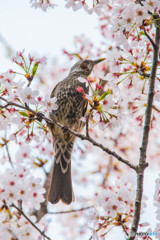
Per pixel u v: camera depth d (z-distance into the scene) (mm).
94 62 12258
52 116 10453
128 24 7258
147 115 7344
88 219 7641
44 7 8812
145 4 7156
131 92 8469
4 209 8008
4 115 7980
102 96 7301
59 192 10148
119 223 7617
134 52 8141
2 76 7402
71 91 10828
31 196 8164
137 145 13852
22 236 8203
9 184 7906
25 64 7309
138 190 6957
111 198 7574
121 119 7652
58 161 10586
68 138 10664
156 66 7297
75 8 8453
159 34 7355
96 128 13617
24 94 7195
